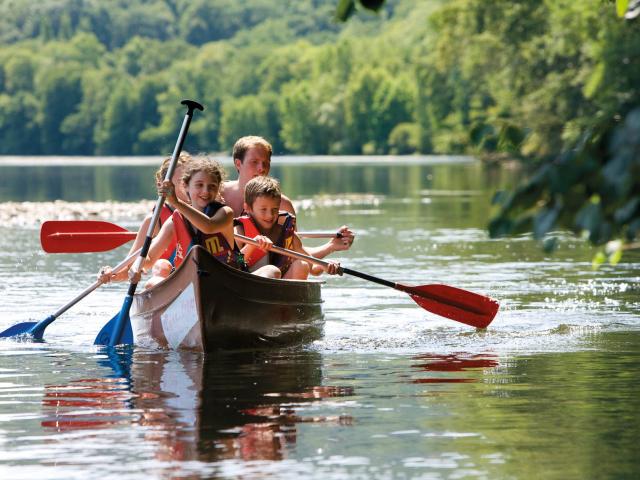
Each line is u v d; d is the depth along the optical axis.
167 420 13.36
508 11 125.19
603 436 12.43
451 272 31.14
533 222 6.61
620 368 16.70
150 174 138.00
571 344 19.06
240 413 13.73
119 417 13.55
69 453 11.84
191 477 10.90
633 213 6.31
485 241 41.88
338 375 16.39
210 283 18.41
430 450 11.88
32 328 20.45
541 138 113.25
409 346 19.17
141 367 17.22
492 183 100.94
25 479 10.90
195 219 19.36
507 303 24.38
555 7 107.06
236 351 18.89
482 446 12.04
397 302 25.23
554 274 30.44
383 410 13.87
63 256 37.12
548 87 113.31
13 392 15.23
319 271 23.55
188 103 20.05
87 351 18.94
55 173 145.75
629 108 6.38
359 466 11.27
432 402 14.33
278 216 21.53
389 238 43.44
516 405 14.13
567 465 11.26
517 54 125.81
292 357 18.14
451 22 132.12
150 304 19.62
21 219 56.72
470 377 16.11
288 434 12.62
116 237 24.11
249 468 11.22
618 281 28.58
